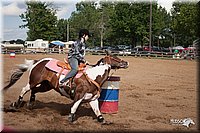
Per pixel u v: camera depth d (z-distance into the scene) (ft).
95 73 28.32
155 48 198.90
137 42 242.78
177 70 85.51
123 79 61.98
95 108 28.09
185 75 73.31
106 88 31.78
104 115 31.35
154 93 46.50
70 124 27.17
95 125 27.22
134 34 222.89
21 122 26.96
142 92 46.88
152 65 100.53
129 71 78.23
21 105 33.04
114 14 225.15
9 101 35.37
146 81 60.03
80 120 28.68
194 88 52.65
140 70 81.87
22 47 182.19
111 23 226.58
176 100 41.50
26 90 31.07
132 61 118.32
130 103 38.09
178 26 190.08
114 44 290.15
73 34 318.04
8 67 71.67
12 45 181.27
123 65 29.22
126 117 30.89
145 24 217.36
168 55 148.77
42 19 238.89
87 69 28.78
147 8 215.51
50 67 29.81
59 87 29.04
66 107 33.91
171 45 285.84
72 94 28.50
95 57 130.41
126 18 217.56
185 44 264.72
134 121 29.45
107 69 28.86
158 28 219.20
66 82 28.40
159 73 75.97
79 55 28.76
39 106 33.94
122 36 229.04
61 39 331.77
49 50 170.91
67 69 29.19
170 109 35.76
